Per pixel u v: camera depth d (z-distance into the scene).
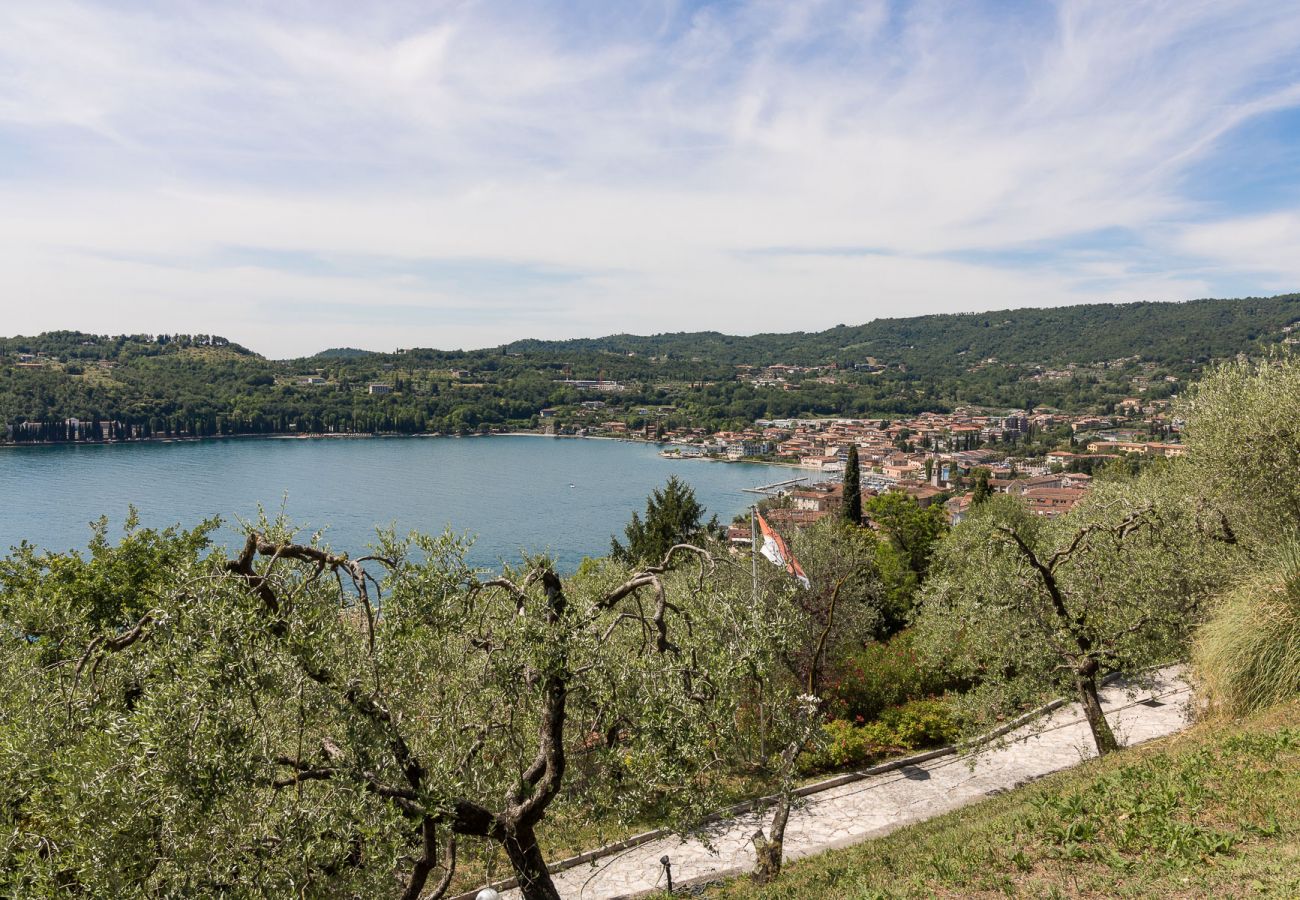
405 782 8.39
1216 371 21.70
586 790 10.56
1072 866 8.40
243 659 7.40
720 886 14.66
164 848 6.96
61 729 8.80
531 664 9.22
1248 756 10.20
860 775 20.83
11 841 7.65
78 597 18.27
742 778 16.47
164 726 6.94
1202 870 7.63
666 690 9.60
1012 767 20.98
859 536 44.16
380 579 9.04
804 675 23.59
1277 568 13.56
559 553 90.94
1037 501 124.31
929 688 26.00
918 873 9.40
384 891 7.82
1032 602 18.06
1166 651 17.53
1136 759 13.20
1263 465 19.67
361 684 8.27
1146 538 18.48
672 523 39.41
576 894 15.44
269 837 7.31
